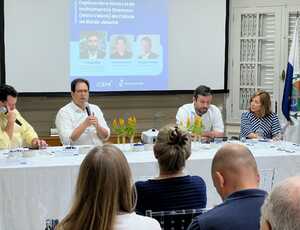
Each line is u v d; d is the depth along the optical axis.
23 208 3.13
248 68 5.89
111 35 5.37
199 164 3.42
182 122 4.30
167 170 2.12
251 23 5.82
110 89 5.42
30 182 3.13
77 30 5.27
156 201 2.05
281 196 0.85
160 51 5.54
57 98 5.37
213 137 4.09
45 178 3.16
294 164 3.61
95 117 3.97
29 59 5.14
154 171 3.31
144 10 5.45
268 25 5.79
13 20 5.06
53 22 5.18
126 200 1.45
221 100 5.91
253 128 4.41
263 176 3.42
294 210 0.83
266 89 5.86
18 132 3.93
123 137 4.05
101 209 1.39
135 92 5.50
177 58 5.61
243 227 1.42
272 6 5.73
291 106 5.34
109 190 1.40
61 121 4.05
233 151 1.61
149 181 2.10
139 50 5.47
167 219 2.03
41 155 3.52
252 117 4.46
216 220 1.45
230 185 1.59
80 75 5.32
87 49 5.31
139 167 3.28
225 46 5.76
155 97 5.68
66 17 5.22
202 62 5.70
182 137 2.13
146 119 5.68
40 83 5.20
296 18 5.70
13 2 5.05
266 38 5.80
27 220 3.15
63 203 3.21
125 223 1.43
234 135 5.96
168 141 2.12
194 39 5.65
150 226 1.46
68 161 3.31
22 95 5.15
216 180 1.63
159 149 2.12
